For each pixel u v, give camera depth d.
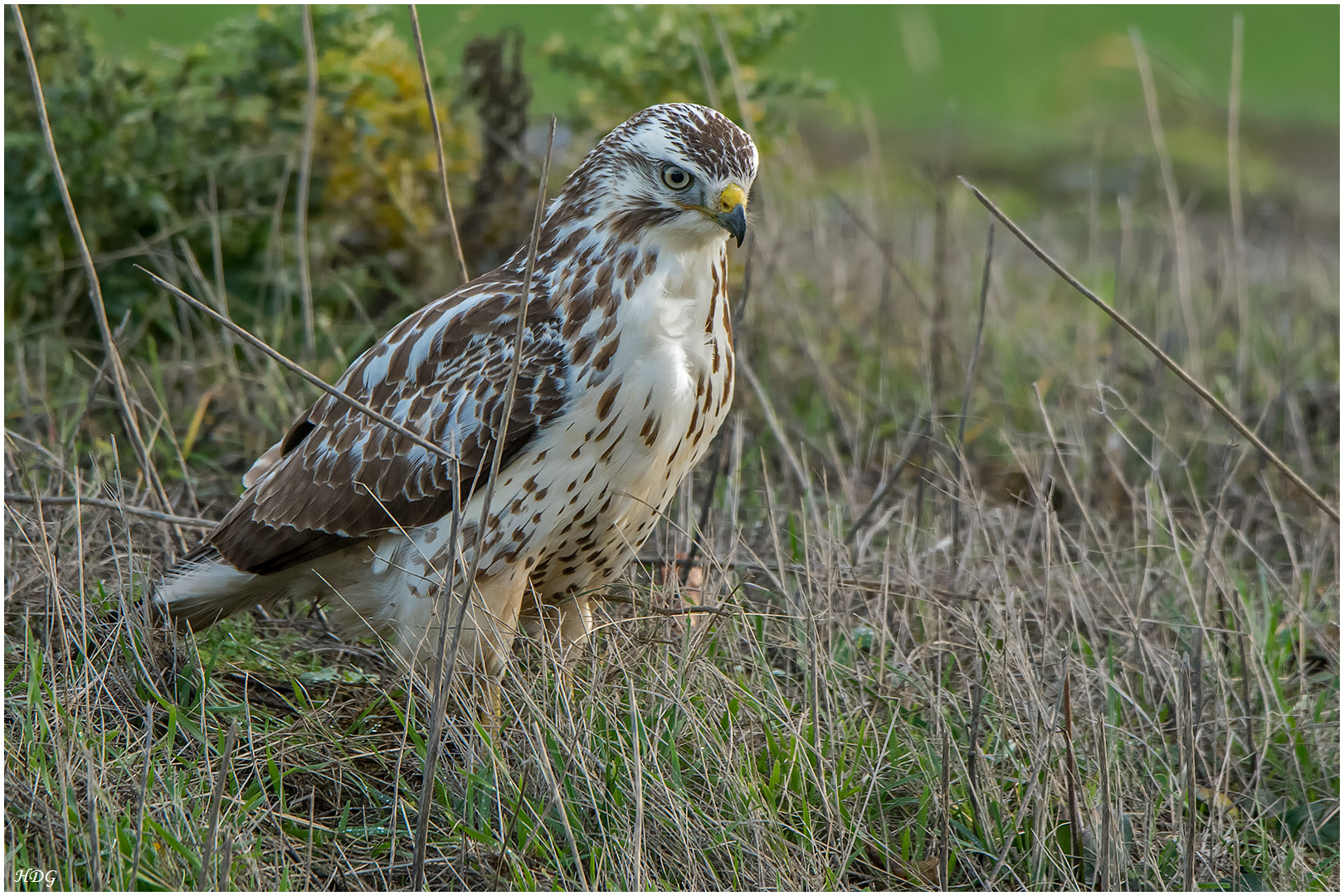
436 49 13.31
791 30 13.20
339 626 8.23
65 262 12.01
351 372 7.93
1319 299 14.75
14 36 12.00
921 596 8.40
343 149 12.50
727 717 7.28
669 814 6.63
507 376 7.25
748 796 6.76
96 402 10.95
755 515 10.20
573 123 13.20
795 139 13.59
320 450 7.74
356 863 6.66
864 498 10.79
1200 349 12.66
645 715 7.13
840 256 14.27
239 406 11.01
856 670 7.89
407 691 7.39
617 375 7.17
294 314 12.18
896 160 24.25
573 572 7.82
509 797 6.80
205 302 11.91
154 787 6.71
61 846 6.29
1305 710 8.19
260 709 7.81
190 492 9.45
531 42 22.69
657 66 13.05
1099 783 6.91
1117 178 22.52
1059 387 12.39
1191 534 10.26
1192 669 7.69
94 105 11.98
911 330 13.62
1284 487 11.20
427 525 7.49
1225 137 24.78
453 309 7.60
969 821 7.11
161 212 11.82
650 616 7.54
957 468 10.61
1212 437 11.44
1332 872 7.20
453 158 12.86
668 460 7.47
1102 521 10.03
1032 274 16.75
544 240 7.54
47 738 6.86
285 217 12.48
